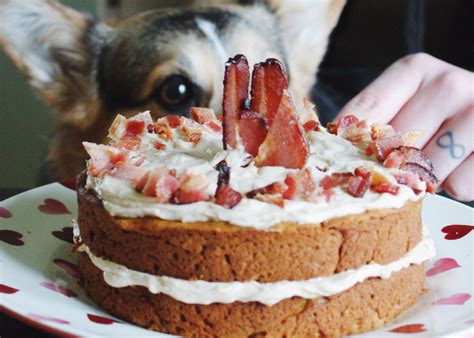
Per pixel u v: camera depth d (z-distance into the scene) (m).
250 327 0.43
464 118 0.66
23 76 0.73
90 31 0.71
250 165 0.45
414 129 0.65
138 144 0.49
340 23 0.79
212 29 0.73
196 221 0.43
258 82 0.46
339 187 0.45
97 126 0.74
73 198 0.57
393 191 0.45
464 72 0.69
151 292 0.43
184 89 0.73
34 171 0.76
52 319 0.42
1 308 0.42
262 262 0.43
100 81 0.73
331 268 0.44
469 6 0.83
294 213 0.43
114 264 0.45
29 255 0.50
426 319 0.45
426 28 0.84
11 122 0.75
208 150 0.47
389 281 0.45
